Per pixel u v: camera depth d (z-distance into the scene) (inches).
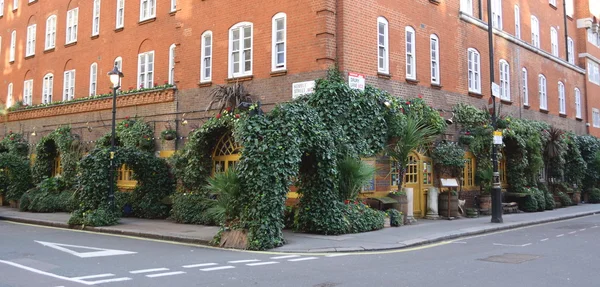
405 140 604.7
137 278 302.2
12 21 1188.5
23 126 1055.6
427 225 586.6
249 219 450.9
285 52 602.5
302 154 499.8
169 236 509.4
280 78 603.5
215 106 666.8
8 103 1158.3
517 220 658.8
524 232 556.7
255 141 450.6
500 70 881.5
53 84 1035.3
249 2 647.8
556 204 914.7
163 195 698.2
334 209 511.2
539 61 1027.9
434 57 727.1
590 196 1066.7
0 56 1211.2
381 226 548.4
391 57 642.8
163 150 737.6
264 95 615.8
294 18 599.5
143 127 761.0
